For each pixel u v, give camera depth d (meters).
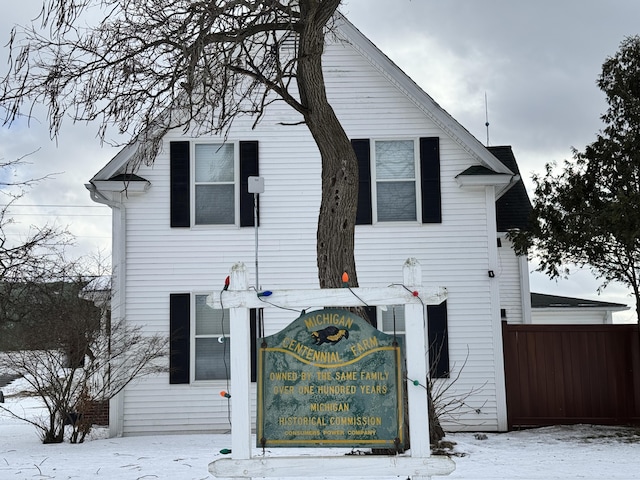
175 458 11.66
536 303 27.39
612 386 16.88
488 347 16.89
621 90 15.44
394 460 6.33
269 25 11.38
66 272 15.22
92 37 10.74
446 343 16.89
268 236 17.17
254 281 17.03
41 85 10.49
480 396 16.75
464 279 17.08
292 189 17.31
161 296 17.02
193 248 17.16
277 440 6.44
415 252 17.19
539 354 17.02
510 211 21.12
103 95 10.66
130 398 16.73
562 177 15.93
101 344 16.05
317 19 11.20
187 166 17.28
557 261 15.98
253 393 16.06
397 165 17.48
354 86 17.61
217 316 17.03
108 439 15.66
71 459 11.79
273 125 17.44
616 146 15.21
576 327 17.05
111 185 16.84
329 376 6.48
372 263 17.16
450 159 17.42
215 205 17.34
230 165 17.44
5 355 15.38
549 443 14.07
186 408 16.73
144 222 17.19
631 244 14.46
